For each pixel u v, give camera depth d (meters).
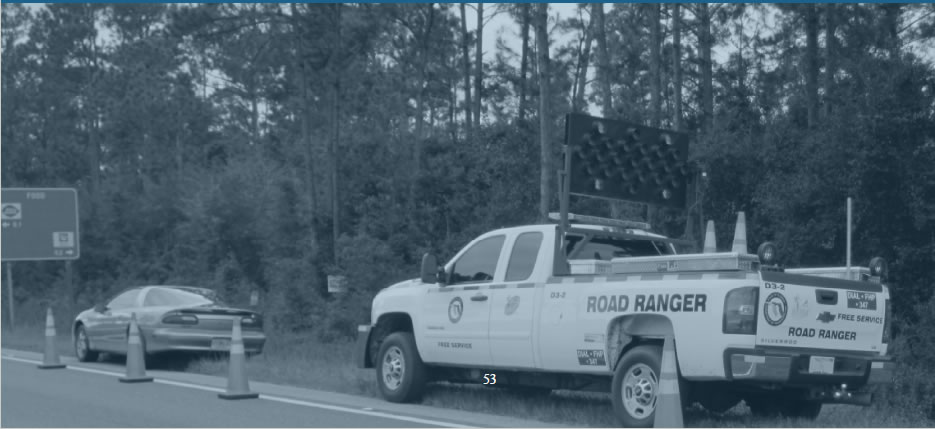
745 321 9.86
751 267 10.10
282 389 15.51
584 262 11.45
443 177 29.94
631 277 10.82
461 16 37.47
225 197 35.22
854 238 20.03
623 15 36.28
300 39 30.22
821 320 10.38
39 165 50.66
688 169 14.32
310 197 31.28
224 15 29.84
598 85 40.53
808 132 22.95
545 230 12.04
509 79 39.09
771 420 11.59
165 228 42.28
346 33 30.27
